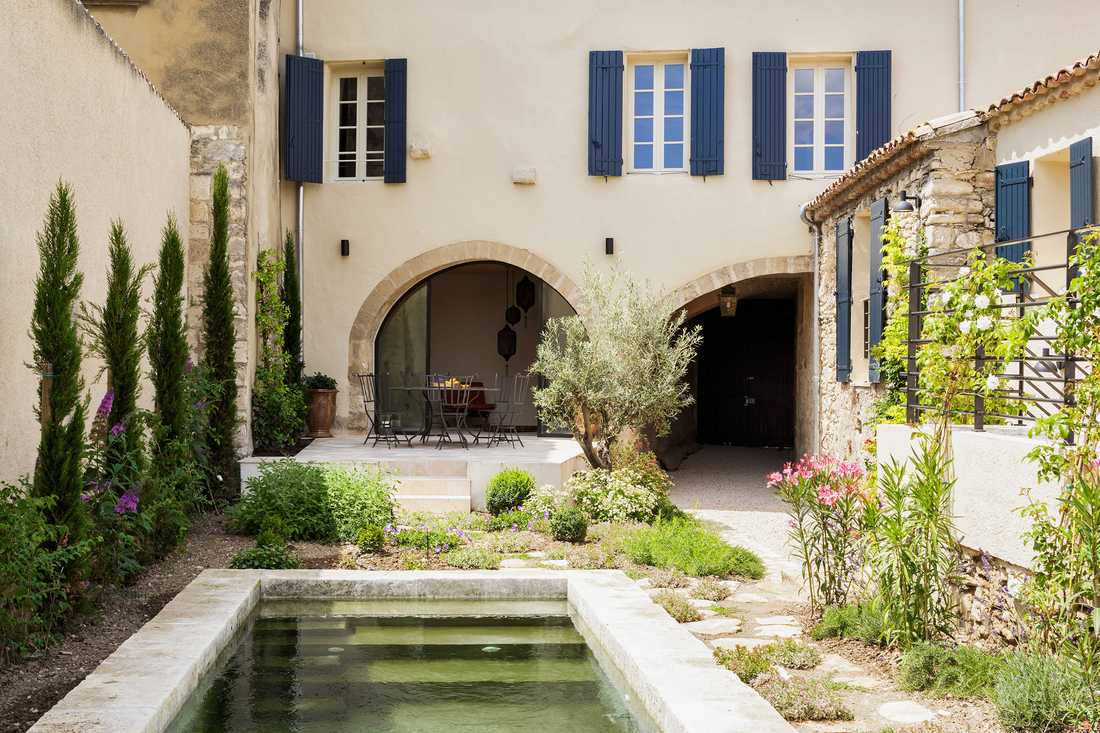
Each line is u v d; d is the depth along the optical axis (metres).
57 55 7.46
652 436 15.73
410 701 5.60
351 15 14.61
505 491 10.86
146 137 9.80
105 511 7.12
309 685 5.87
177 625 6.32
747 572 8.41
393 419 15.35
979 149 9.55
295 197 14.58
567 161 14.39
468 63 14.50
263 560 8.37
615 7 14.29
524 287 18.19
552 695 5.72
